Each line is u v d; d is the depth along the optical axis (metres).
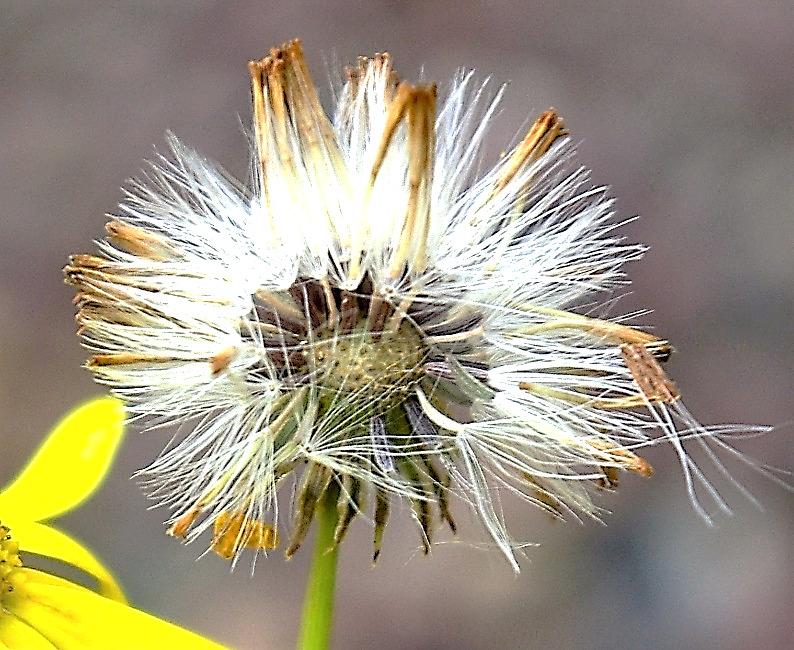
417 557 0.16
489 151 0.19
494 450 0.08
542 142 0.09
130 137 0.19
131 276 0.08
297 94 0.08
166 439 0.16
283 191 0.08
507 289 0.09
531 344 0.08
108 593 0.09
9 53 0.20
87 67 0.20
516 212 0.09
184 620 0.15
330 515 0.08
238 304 0.08
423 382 0.08
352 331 0.08
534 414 0.08
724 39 0.20
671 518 0.16
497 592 0.16
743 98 0.20
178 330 0.08
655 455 0.16
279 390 0.08
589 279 0.09
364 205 0.08
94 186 0.19
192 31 0.20
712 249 0.18
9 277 0.18
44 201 0.19
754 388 0.17
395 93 0.09
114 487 0.16
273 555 0.16
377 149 0.08
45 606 0.09
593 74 0.20
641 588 0.16
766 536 0.16
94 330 0.08
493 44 0.20
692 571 0.16
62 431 0.09
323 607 0.08
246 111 0.19
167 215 0.09
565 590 0.16
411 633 0.15
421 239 0.08
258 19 0.20
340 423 0.08
